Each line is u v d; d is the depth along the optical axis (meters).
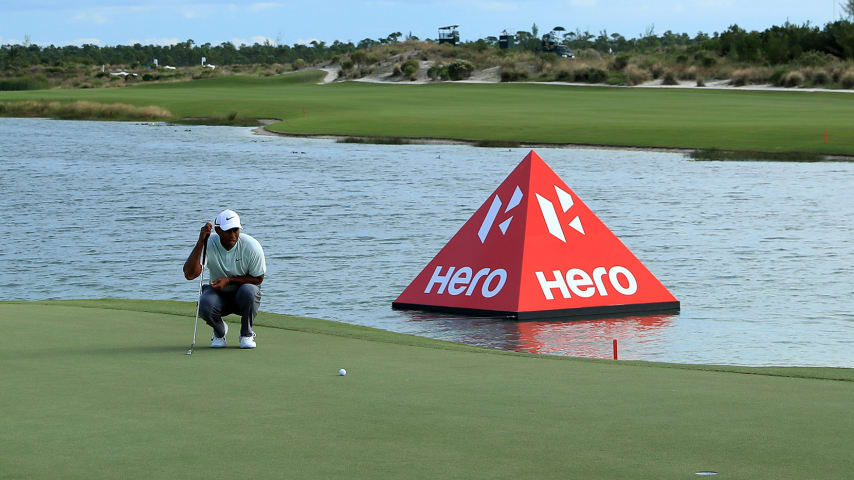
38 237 23.31
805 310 15.00
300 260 19.94
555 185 15.75
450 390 7.17
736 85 96.19
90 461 5.36
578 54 130.12
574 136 53.41
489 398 6.89
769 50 105.12
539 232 15.25
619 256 15.55
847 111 66.25
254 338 9.38
